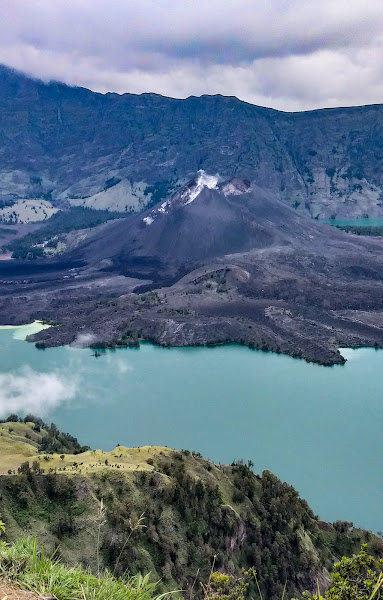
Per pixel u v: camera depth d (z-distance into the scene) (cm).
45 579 1527
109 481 8200
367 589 1923
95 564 7000
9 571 1538
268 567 8194
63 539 7244
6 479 7706
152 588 1636
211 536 8094
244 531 8519
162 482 8456
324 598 2009
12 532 7038
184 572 7456
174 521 8038
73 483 7950
